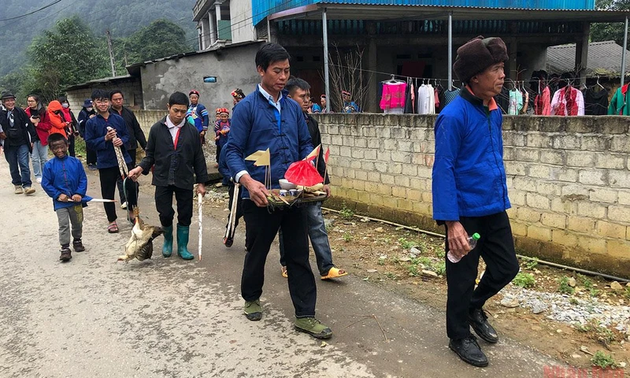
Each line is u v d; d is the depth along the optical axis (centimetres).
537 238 495
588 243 456
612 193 434
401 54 1520
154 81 1534
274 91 349
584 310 384
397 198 641
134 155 740
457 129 295
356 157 691
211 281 471
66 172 546
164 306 417
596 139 438
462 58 292
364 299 419
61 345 356
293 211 356
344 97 1248
